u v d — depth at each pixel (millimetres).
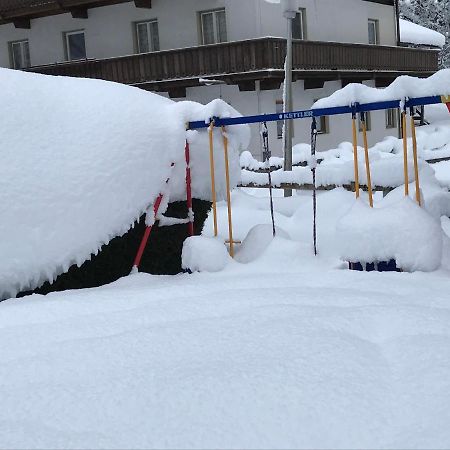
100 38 19938
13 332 3590
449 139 20234
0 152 4645
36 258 4578
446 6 39094
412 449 2188
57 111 4992
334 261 5090
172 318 3652
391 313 3424
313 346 3010
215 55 17203
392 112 23656
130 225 4996
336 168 7512
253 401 2533
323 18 20203
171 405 2562
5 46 21719
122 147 4980
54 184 4699
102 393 2723
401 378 2699
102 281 5020
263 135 5375
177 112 5320
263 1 17672
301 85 19406
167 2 18734
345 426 2352
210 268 5016
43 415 2602
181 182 5375
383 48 21172
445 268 4676
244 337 3189
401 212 4590
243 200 9133
